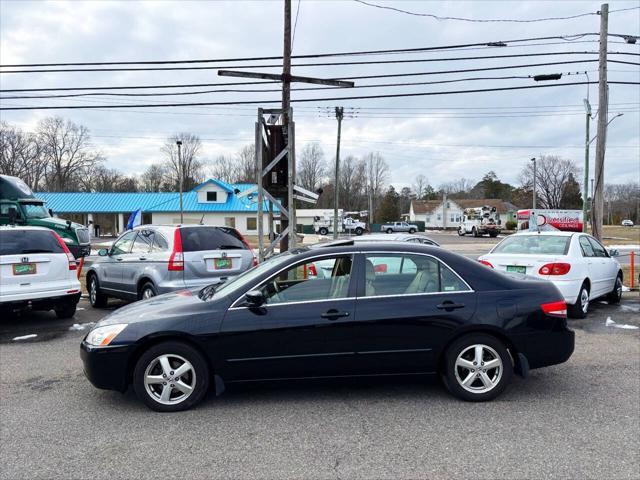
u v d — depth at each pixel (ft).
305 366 15.14
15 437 13.12
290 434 13.20
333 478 10.87
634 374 18.42
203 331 14.83
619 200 395.14
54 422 14.15
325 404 15.39
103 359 14.80
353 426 13.69
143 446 12.54
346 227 209.46
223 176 294.46
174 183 269.85
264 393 16.44
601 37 51.85
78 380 18.20
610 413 14.58
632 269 42.32
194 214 170.60
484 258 30.04
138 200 177.27
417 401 15.60
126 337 14.84
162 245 28.09
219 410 14.97
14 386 17.52
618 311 31.76
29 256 26.86
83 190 258.57
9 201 68.54
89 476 11.02
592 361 20.16
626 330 26.05
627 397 15.94
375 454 12.01
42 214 71.56
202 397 15.06
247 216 171.53
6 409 15.24
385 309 15.24
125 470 11.29
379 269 15.81
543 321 15.65
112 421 14.20
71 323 28.94
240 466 11.46
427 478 10.84
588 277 29.25
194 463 11.62
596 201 52.60
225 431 13.43
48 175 237.45
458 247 116.78
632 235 188.14
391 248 16.07
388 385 17.16
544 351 15.67
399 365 15.37
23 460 11.79
